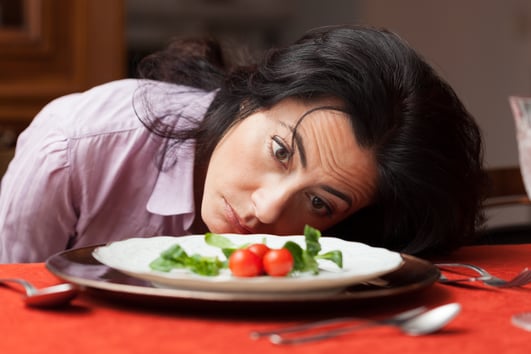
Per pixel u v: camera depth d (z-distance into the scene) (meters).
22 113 3.59
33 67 3.59
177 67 1.88
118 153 1.66
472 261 1.40
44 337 0.81
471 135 1.53
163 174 1.67
